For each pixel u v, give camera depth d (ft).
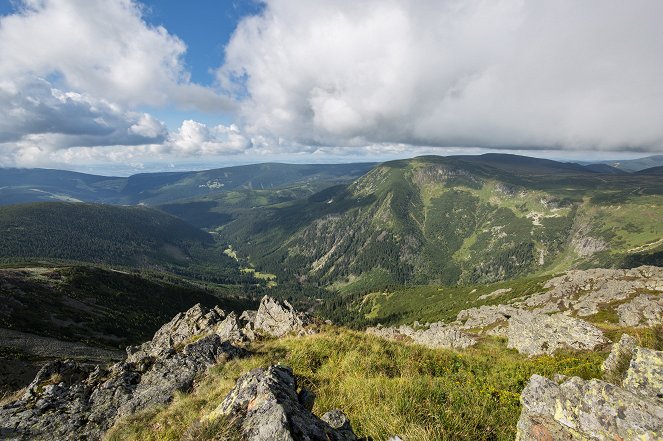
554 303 260.42
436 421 27.99
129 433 41.78
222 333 114.62
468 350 102.68
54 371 65.16
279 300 120.37
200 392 48.49
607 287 234.17
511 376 49.73
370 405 32.17
